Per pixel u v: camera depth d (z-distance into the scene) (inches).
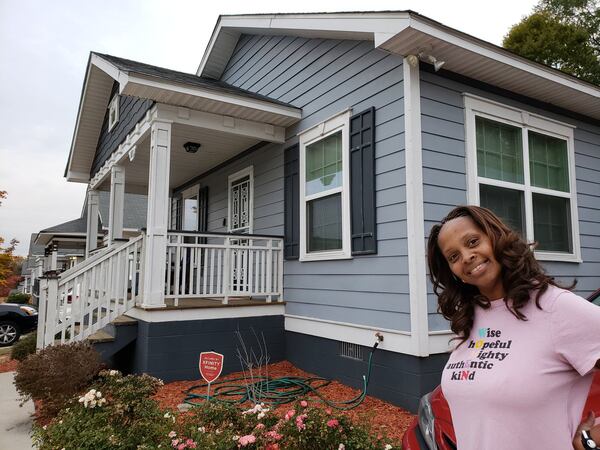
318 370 203.9
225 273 219.3
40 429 112.8
